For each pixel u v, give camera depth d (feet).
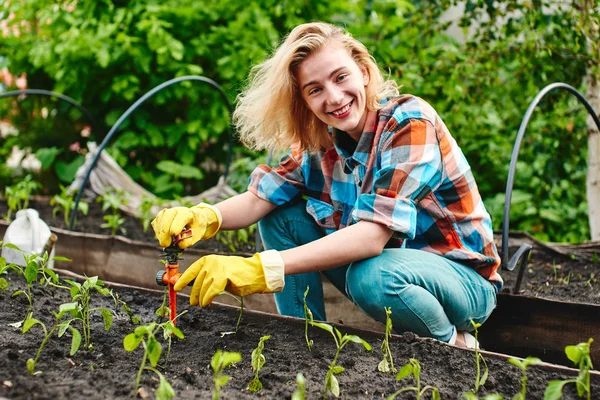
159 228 5.95
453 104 13.41
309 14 15.88
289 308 7.09
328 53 5.87
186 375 5.02
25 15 16.06
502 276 9.89
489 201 14.73
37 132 17.11
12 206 13.21
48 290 7.30
